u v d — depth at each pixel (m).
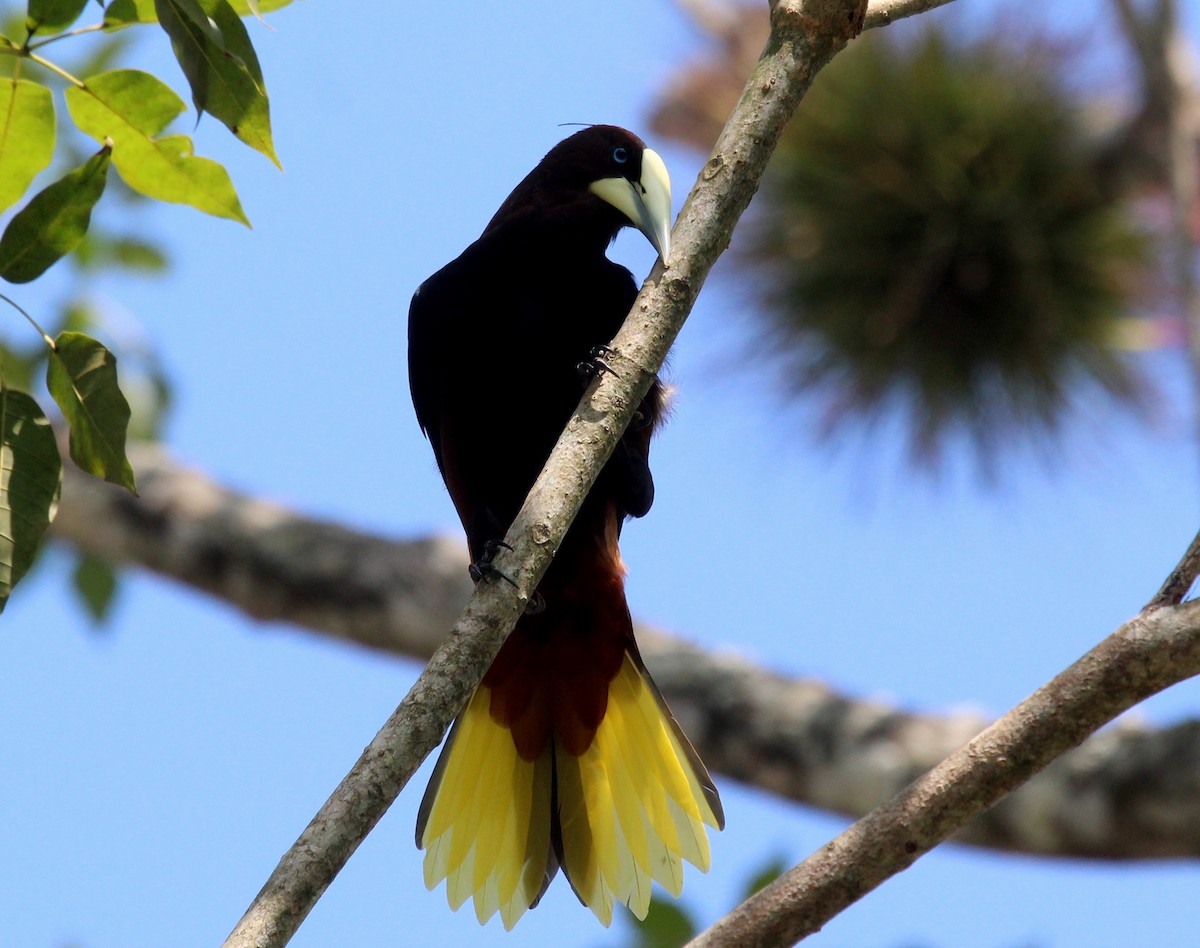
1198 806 10.03
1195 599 5.50
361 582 12.41
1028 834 10.50
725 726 11.51
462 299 9.50
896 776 11.05
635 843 8.30
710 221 6.65
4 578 6.23
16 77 6.50
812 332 12.30
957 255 12.01
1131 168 11.82
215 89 6.27
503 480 9.65
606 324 9.51
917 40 12.14
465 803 8.45
